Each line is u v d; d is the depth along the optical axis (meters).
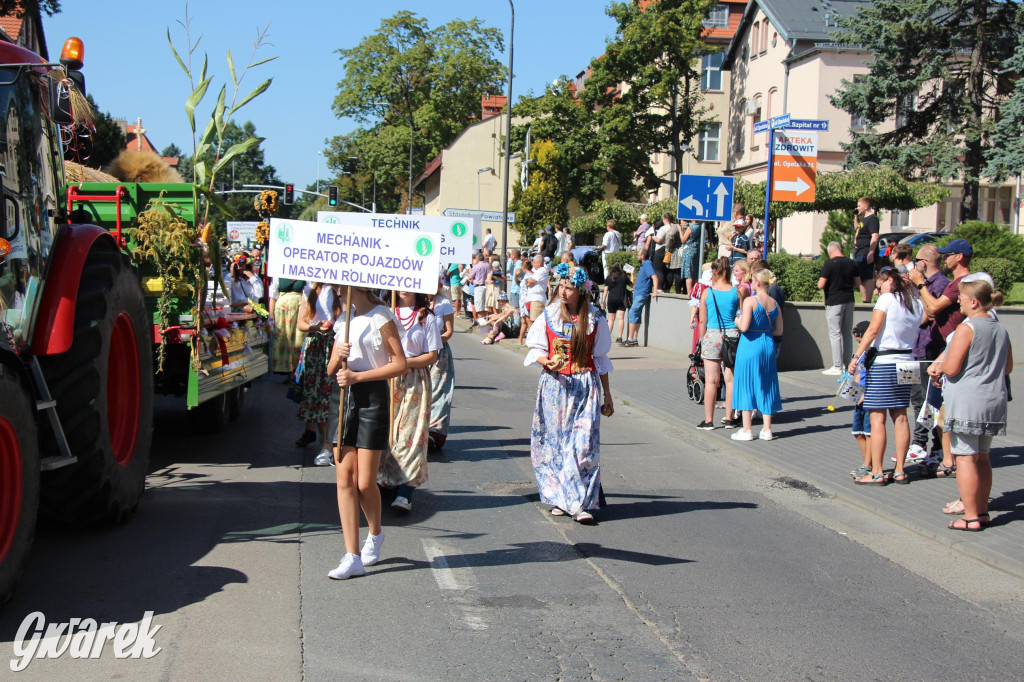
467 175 59.56
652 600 5.19
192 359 7.86
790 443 9.77
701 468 8.85
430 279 5.19
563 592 5.27
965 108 30.19
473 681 4.07
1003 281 20.44
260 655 4.26
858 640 4.70
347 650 4.36
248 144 8.46
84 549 5.76
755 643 4.61
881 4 30.72
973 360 6.47
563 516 6.95
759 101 43.47
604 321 6.96
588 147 46.91
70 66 5.11
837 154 38.44
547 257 23.28
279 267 5.39
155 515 6.58
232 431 9.97
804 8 41.22
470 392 13.52
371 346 5.29
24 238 5.20
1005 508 7.18
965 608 5.22
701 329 10.59
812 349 14.98
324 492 7.38
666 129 45.50
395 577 5.44
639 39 43.75
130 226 8.34
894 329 7.84
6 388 4.46
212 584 5.19
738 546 6.29
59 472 5.60
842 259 14.10
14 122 5.23
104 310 5.79
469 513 6.98
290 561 5.64
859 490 7.75
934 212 39.94
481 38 67.75
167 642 4.38
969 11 30.73
